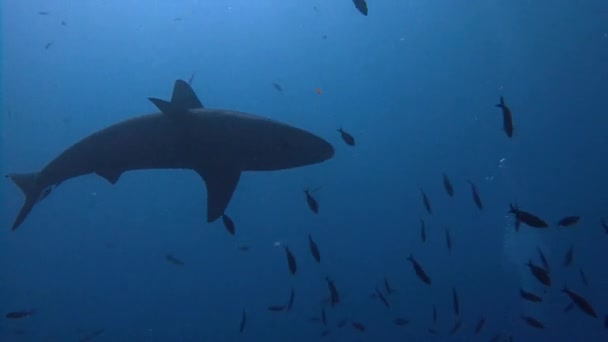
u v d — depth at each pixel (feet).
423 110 120.57
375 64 112.78
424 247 93.45
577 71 110.63
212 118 14.03
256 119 13.96
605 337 58.90
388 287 32.42
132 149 15.67
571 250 30.53
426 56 111.55
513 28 104.94
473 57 111.75
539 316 64.80
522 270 42.70
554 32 104.37
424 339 61.16
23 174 20.83
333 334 61.98
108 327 83.87
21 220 20.04
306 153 14.02
